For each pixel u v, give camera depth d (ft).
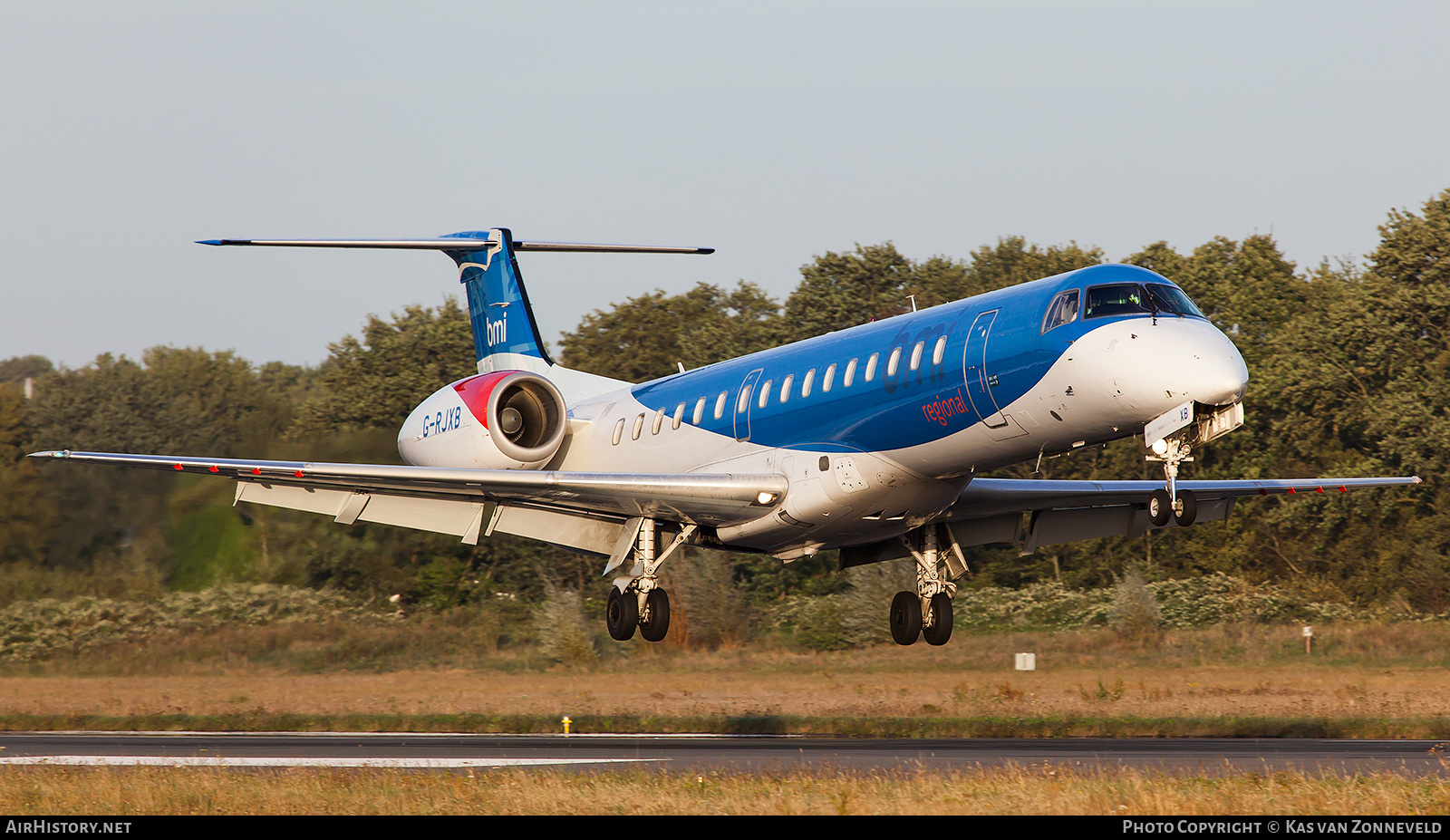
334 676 349.61
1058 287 176.96
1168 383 162.81
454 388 246.47
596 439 249.55
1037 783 148.77
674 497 204.54
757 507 205.87
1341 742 222.28
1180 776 162.30
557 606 393.70
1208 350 163.63
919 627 225.35
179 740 243.81
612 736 245.86
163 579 393.50
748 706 283.79
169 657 360.89
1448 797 137.08
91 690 324.60
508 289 289.94
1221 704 273.95
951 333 186.91
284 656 367.25
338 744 232.73
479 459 234.79
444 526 232.12
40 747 232.73
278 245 255.91
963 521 243.81
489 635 393.29
